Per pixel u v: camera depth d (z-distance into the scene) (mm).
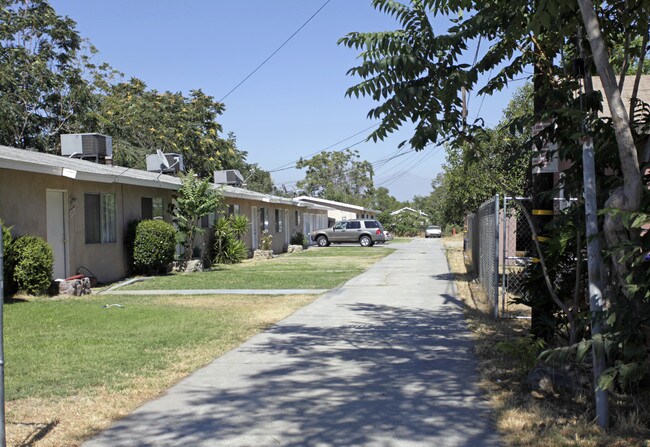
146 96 40188
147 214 19062
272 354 7754
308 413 5418
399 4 6055
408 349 8008
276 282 16469
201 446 4680
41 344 8180
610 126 5141
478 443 4672
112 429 5055
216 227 23625
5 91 29344
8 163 12031
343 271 20109
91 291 14375
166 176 21781
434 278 17484
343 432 4941
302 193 82750
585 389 5684
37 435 4871
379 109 5977
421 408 5520
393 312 11180
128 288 15188
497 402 5613
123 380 6449
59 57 32156
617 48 6922
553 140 5992
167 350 7906
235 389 6180
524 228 14055
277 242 33062
